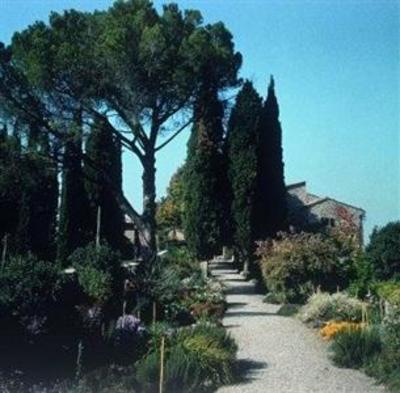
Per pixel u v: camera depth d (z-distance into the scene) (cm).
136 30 3122
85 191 3988
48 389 1248
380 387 1380
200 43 3153
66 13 3291
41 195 4122
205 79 3284
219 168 3594
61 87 3119
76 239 3938
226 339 1541
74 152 3388
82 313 1516
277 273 2577
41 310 1355
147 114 3322
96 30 3241
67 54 3002
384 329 1560
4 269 1395
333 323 1933
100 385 1281
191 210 3606
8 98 3144
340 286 2541
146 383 1295
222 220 3569
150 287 2117
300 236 2680
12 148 3356
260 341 1845
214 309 2266
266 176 3488
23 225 4066
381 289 2169
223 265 5016
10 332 1300
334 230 2883
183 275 3077
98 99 3162
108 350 1466
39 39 3050
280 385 1392
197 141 3609
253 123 3491
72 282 1534
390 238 2411
